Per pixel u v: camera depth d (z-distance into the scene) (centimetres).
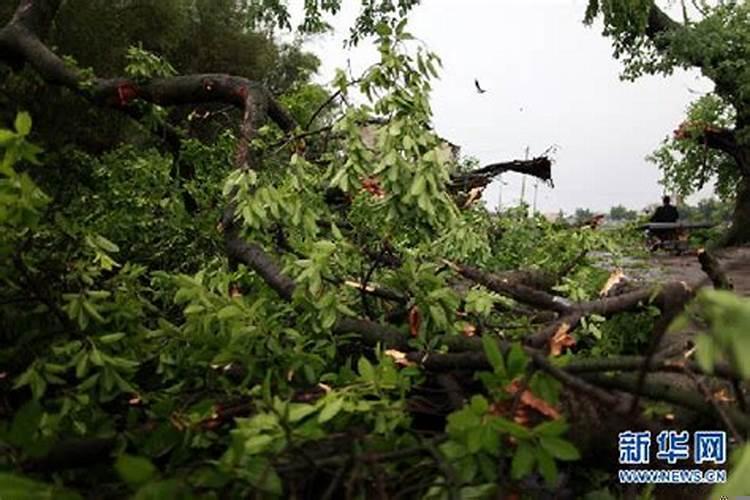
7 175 176
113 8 1587
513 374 145
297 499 147
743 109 1402
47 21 559
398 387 189
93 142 1032
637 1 1316
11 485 118
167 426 163
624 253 532
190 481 134
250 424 153
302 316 233
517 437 137
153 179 439
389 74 274
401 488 155
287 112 441
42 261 222
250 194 299
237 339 206
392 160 256
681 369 153
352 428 159
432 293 226
